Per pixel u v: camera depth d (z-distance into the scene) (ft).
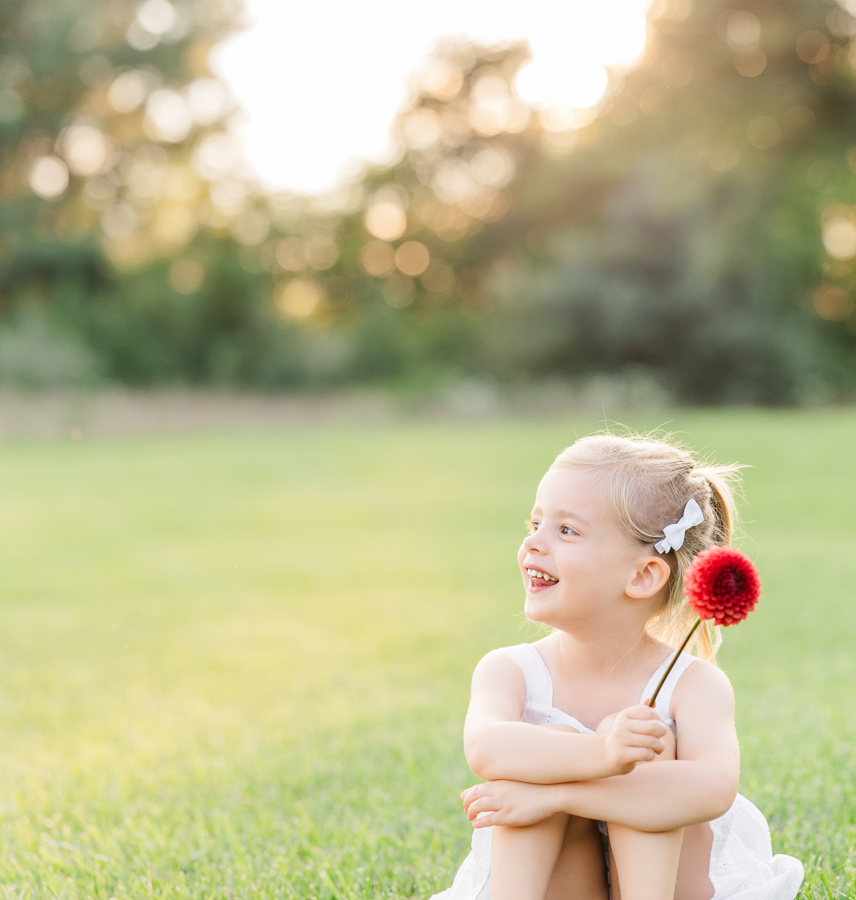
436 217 141.90
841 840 8.48
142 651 20.21
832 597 21.80
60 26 104.22
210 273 103.76
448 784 10.71
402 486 49.29
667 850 5.94
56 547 35.12
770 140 71.97
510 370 101.24
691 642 7.52
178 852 9.00
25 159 113.29
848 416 82.23
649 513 6.43
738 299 96.94
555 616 6.52
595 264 102.01
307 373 103.60
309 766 11.78
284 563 31.40
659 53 70.13
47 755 12.85
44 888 8.27
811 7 66.74
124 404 82.69
